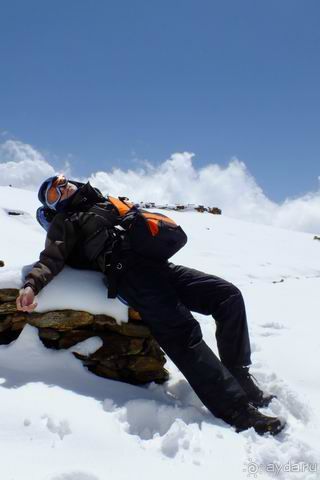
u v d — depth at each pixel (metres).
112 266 2.96
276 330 4.91
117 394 2.82
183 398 3.04
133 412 2.61
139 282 2.90
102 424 2.41
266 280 10.93
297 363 3.79
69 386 2.77
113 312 3.10
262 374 3.34
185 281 3.15
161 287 2.90
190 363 2.75
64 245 2.96
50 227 3.03
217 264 12.23
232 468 2.24
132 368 3.12
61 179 3.13
